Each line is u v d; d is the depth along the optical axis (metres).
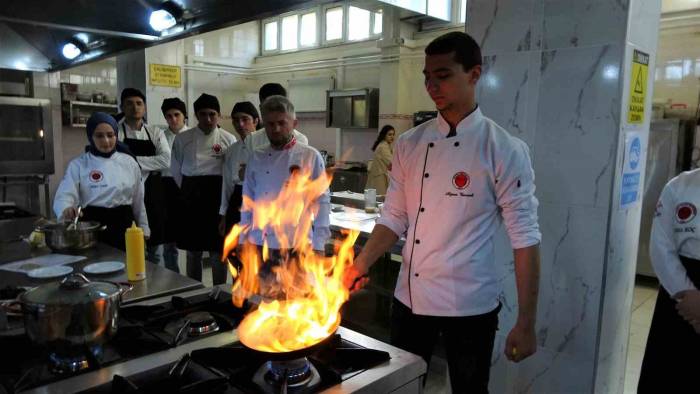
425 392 2.37
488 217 1.42
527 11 1.78
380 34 7.11
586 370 1.77
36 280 1.59
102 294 1.02
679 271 1.55
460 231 1.41
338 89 7.43
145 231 2.49
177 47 7.52
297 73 8.18
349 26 7.50
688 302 1.48
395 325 1.58
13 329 1.18
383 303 3.45
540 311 1.85
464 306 1.42
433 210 1.44
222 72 8.32
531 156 1.81
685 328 1.56
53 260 1.81
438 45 1.32
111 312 1.03
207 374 0.95
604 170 1.66
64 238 1.92
